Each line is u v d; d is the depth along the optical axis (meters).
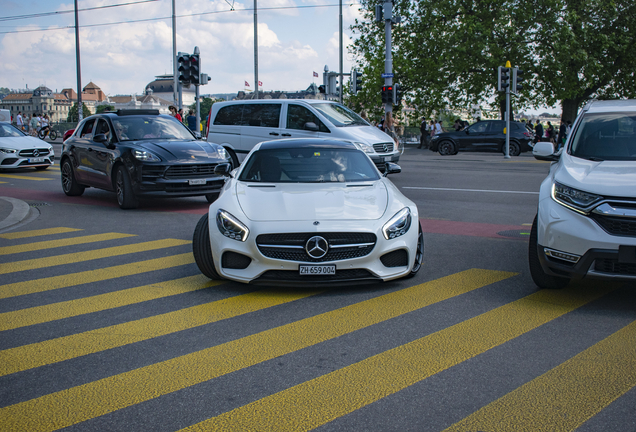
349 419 2.83
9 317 4.49
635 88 33.81
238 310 4.59
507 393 3.09
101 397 3.10
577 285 5.25
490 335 3.97
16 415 2.91
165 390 3.18
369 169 6.14
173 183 9.73
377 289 5.14
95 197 11.95
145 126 10.98
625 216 4.25
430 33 35.28
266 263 4.82
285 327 4.18
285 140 6.68
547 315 4.40
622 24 32.62
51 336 4.06
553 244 4.55
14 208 10.11
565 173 4.82
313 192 5.39
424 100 37.25
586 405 2.95
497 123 26.03
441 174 16.16
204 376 3.36
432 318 4.35
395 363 3.51
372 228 4.86
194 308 4.66
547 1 31.55
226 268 5.00
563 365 3.45
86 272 5.89
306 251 4.77
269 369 3.45
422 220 8.91
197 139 11.14
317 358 3.60
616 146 5.20
